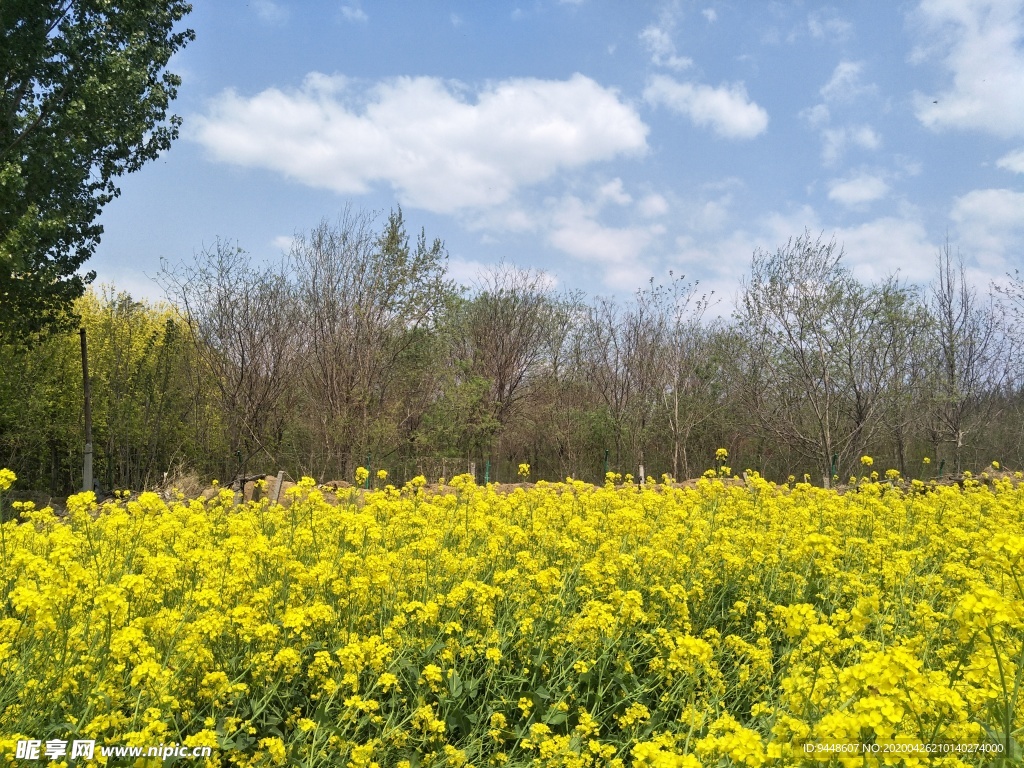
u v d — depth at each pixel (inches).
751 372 974.4
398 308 882.1
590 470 1122.0
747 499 381.7
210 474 1080.8
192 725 160.2
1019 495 472.7
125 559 239.6
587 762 158.2
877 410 905.5
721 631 237.6
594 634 188.1
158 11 733.9
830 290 890.1
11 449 978.7
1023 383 989.8
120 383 1025.5
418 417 931.3
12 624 159.9
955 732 125.6
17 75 646.5
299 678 179.3
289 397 950.4
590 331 1189.7
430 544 231.6
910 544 314.7
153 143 753.0
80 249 745.6
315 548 255.6
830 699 134.0
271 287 971.9
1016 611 128.2
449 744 169.5
